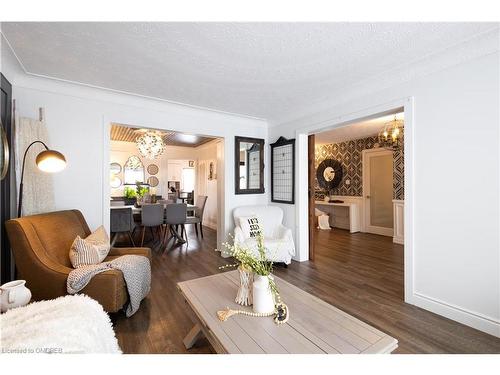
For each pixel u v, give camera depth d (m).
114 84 2.71
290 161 3.93
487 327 1.85
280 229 3.71
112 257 2.50
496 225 1.82
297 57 2.13
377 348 1.12
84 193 2.82
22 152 2.29
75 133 2.78
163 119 3.41
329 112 3.24
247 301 1.54
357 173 6.05
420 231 2.26
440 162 2.12
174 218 4.74
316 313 1.44
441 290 2.12
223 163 4.04
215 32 1.78
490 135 1.84
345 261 3.69
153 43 1.92
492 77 1.83
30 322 1.10
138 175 7.27
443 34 1.80
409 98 2.33
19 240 1.87
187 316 2.15
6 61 2.16
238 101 3.29
